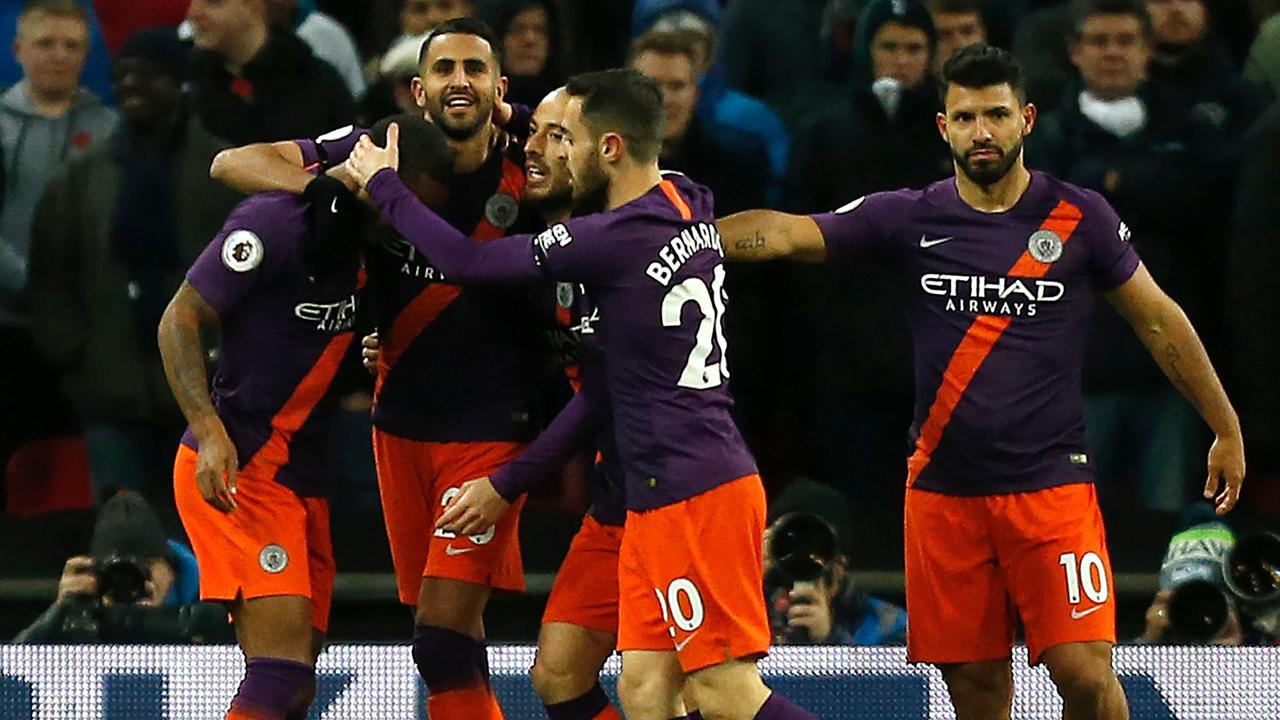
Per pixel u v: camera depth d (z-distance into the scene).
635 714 19.58
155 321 26.28
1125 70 26.58
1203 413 20.62
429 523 21.39
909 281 20.22
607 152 19.14
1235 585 23.12
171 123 26.30
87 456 26.36
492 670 22.86
